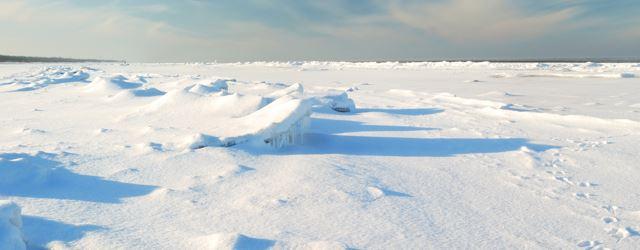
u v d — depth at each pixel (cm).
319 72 3672
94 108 891
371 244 248
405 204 319
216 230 261
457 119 782
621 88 1513
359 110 888
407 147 529
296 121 511
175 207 299
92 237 246
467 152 507
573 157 480
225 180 363
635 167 434
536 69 3300
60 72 2502
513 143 557
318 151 486
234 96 711
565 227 283
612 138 582
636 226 284
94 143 511
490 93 1387
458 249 245
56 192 323
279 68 5069
